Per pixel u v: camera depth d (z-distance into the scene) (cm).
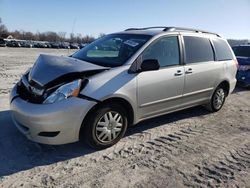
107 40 520
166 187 336
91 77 392
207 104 619
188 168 382
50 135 370
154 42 470
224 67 616
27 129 384
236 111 677
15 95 418
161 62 477
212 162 403
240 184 351
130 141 458
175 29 527
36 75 404
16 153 396
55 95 368
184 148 445
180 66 507
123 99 418
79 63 421
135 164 385
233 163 404
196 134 508
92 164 379
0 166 361
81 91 377
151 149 434
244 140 492
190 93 536
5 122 501
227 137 502
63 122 366
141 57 446
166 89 480
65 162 381
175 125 548
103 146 417
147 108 461
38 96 380
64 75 381
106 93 393
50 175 348
